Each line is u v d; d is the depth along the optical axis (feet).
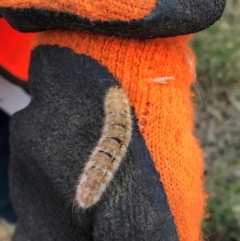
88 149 0.63
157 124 0.61
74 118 0.65
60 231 0.67
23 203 0.72
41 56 0.69
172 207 0.60
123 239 0.59
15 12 0.62
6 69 0.95
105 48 0.63
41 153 0.67
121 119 0.60
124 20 0.57
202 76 1.54
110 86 0.62
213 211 1.28
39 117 0.68
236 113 1.53
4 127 1.08
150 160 0.60
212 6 0.59
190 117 0.68
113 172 0.59
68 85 0.66
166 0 0.55
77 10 0.58
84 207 0.58
